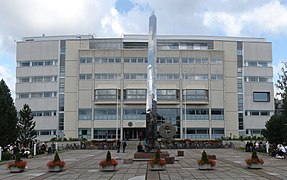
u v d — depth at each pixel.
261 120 87.69
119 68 85.12
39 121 86.50
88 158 40.12
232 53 89.06
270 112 88.44
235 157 39.81
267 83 89.38
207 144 66.38
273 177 21.58
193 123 83.62
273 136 47.03
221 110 85.19
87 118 84.00
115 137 82.75
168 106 83.69
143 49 86.00
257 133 87.12
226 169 26.31
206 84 85.50
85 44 88.31
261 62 90.00
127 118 83.12
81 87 84.88
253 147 49.22
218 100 85.25
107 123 83.31
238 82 88.56
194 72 85.50
